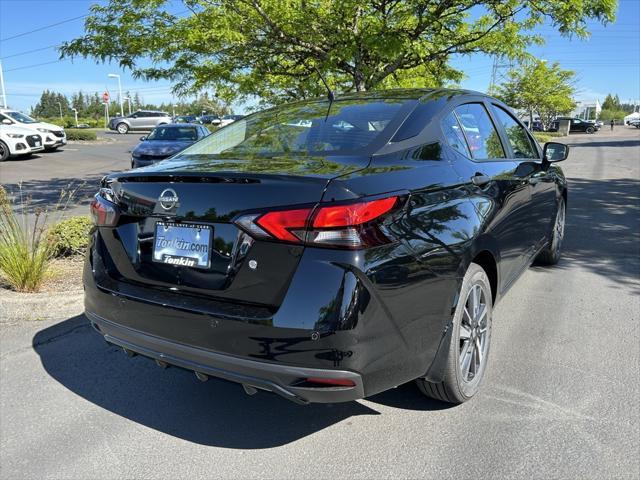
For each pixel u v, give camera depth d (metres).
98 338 4.11
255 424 2.96
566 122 52.41
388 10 7.10
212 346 2.39
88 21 7.13
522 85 50.03
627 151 25.53
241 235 2.35
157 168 2.83
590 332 3.96
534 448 2.63
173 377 3.53
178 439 2.83
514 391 3.16
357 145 2.81
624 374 3.33
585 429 2.77
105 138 35.00
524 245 4.05
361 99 3.46
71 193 6.39
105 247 2.92
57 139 22.80
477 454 2.61
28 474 2.57
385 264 2.29
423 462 2.56
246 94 8.64
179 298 2.52
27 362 3.72
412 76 9.00
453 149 3.17
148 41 7.04
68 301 4.53
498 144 3.94
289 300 2.22
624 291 4.86
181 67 7.69
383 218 2.32
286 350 2.22
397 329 2.37
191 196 2.50
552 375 3.33
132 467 2.61
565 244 6.59
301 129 3.14
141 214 2.69
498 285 3.43
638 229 7.39
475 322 3.05
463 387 2.93
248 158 2.81
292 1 6.75
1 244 4.73
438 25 7.12
